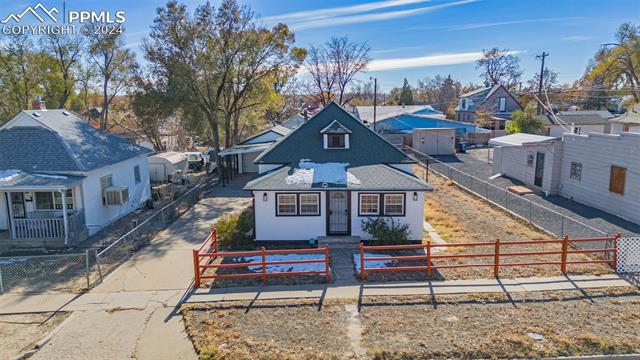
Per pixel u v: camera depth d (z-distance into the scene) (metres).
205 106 36.84
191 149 56.88
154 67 34.47
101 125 45.06
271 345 9.96
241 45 35.16
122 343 10.33
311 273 14.08
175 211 22.83
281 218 17.47
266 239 17.61
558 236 17.41
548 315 11.16
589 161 22.31
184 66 33.19
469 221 20.25
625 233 17.64
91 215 19.95
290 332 10.54
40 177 18.17
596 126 41.56
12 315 11.95
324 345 9.94
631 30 51.53
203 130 41.25
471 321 10.91
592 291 12.53
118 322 11.33
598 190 21.69
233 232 17.44
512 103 60.97
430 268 13.58
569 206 22.36
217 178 35.47
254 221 17.52
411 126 48.97
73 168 18.89
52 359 9.74
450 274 13.94
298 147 20.34
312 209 17.44
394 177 17.73
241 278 13.99
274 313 11.53
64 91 41.69
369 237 17.33
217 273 14.51
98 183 20.66
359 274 14.03
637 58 51.62
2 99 37.78
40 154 19.55
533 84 79.06
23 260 16.30
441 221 20.38
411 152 45.34
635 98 53.19
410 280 13.52
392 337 10.22
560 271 13.98
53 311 12.09
